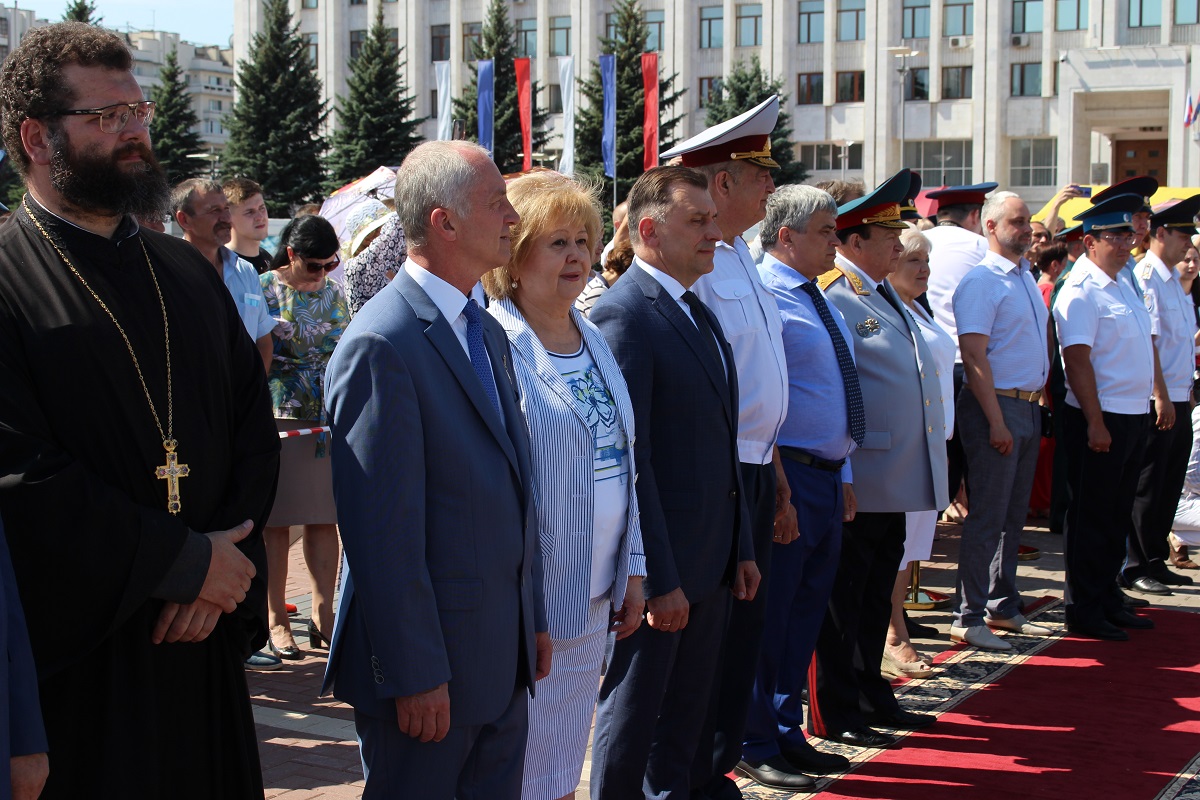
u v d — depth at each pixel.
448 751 2.69
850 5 48.38
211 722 2.76
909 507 4.77
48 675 2.47
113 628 2.46
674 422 3.58
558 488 3.09
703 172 4.18
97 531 2.43
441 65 31.25
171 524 2.55
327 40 57.19
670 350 3.58
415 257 2.83
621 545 3.31
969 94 47.09
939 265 7.46
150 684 2.59
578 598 3.14
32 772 2.16
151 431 2.62
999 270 6.07
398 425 2.60
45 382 2.50
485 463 2.72
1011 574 6.48
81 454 2.53
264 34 44.62
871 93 48.12
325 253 5.62
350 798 4.04
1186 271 9.04
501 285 3.24
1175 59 41.72
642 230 3.68
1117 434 6.29
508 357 3.04
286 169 42.81
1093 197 6.75
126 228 2.73
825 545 4.44
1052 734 4.84
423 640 2.57
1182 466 7.48
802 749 4.44
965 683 5.52
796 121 49.47
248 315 5.41
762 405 3.98
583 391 3.24
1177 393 7.42
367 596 2.57
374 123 41.78
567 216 3.17
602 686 3.61
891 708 4.92
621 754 3.54
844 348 4.45
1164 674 5.66
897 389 4.77
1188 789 4.28
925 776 4.40
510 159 41.25
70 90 2.56
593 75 38.78
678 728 3.73
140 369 2.62
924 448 4.82
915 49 47.47
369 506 2.58
